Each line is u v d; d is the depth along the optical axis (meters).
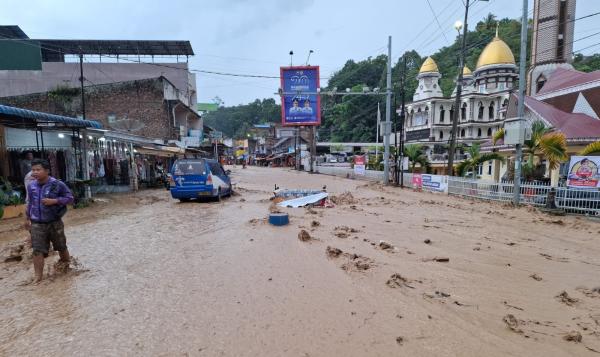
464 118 52.31
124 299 4.12
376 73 69.81
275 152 83.62
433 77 54.69
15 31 32.97
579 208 11.21
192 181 13.27
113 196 15.87
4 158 11.57
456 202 14.58
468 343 3.19
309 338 3.22
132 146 19.12
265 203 13.43
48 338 3.23
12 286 4.57
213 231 8.01
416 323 3.56
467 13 19.47
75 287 4.52
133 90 28.98
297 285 4.57
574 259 6.31
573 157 11.54
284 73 34.56
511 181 16.45
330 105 82.88
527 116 21.88
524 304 4.17
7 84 31.55
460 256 6.24
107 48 36.22
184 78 36.41
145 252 6.20
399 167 23.16
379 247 6.68
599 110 20.11
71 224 8.97
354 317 3.66
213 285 4.57
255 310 3.80
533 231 8.83
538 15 35.56
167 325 3.47
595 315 3.90
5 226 8.78
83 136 14.08
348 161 58.88
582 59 45.84
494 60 49.75
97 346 3.08
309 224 8.89
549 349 3.13
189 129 37.25
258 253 6.11
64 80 31.69
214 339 3.20
